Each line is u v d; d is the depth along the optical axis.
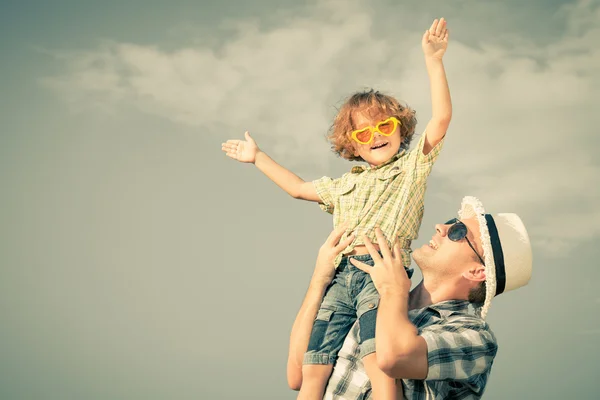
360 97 3.04
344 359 2.54
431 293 2.70
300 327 2.66
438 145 2.70
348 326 2.61
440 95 2.67
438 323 2.56
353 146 3.06
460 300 2.67
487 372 2.55
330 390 2.52
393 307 2.36
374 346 2.40
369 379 2.45
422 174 2.71
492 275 2.56
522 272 2.64
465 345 2.40
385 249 2.50
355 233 2.70
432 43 2.72
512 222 2.71
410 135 3.09
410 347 2.28
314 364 2.56
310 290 2.71
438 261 2.66
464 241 2.63
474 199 2.79
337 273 2.71
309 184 2.97
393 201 2.71
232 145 3.19
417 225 2.72
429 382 2.41
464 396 2.48
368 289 2.57
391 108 2.99
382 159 2.83
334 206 2.88
